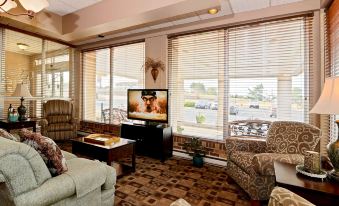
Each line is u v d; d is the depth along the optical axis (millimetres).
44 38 4477
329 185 1330
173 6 2617
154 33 4004
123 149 2732
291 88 2922
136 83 4328
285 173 1528
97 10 3324
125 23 3234
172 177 2807
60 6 3441
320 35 2697
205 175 2900
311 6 2736
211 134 3521
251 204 2049
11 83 4023
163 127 3523
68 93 5133
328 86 1521
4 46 3865
